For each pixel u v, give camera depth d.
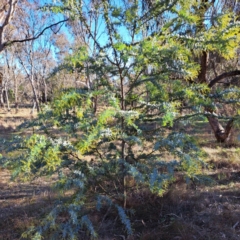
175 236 2.76
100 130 2.13
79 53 2.24
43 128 2.42
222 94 2.64
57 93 2.40
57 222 3.01
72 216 2.27
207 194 3.77
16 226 3.10
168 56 2.25
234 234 2.74
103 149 2.93
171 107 2.26
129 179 3.65
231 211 3.22
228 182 4.28
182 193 3.62
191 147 2.50
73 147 2.18
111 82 2.72
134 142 2.50
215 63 7.68
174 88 2.54
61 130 2.44
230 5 5.03
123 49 2.22
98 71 2.58
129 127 2.61
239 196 3.71
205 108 2.85
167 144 2.35
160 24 2.76
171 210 3.28
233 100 2.62
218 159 5.47
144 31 2.68
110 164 2.65
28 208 3.59
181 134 2.50
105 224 3.01
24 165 1.94
